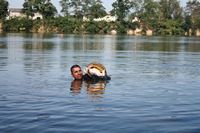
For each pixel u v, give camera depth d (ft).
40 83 61.16
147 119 36.94
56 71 79.15
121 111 40.45
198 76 74.33
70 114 38.91
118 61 111.55
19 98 47.44
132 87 58.34
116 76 72.84
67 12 563.89
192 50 182.70
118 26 520.42
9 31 492.13
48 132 32.83
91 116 38.09
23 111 40.09
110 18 560.61
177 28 550.77
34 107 42.14
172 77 72.23
